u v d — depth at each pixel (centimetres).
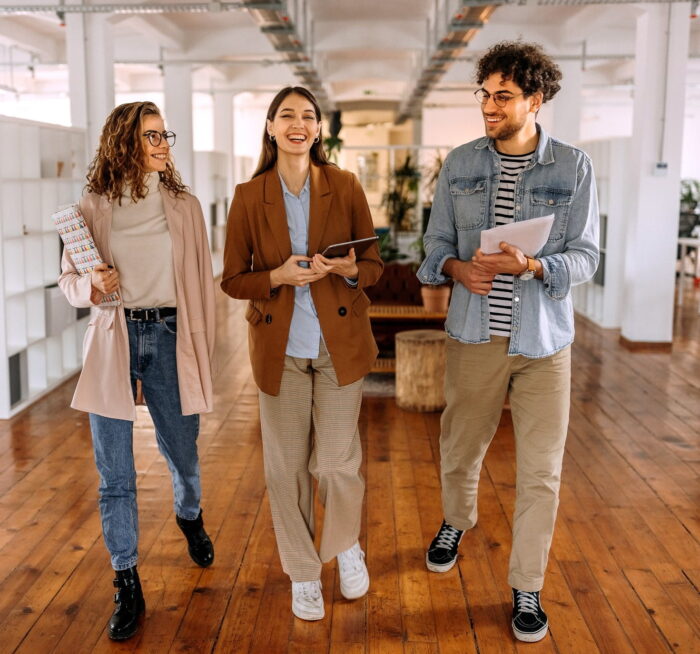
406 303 650
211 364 295
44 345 610
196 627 277
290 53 951
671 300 801
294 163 272
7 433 507
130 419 275
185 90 1182
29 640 270
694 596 299
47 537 350
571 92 1115
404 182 1012
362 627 277
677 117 777
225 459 452
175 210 277
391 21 1105
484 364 277
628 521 368
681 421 533
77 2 758
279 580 310
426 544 341
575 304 1053
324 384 276
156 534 351
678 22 764
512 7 984
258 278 267
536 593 274
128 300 276
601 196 937
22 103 1702
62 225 265
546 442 271
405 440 488
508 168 273
